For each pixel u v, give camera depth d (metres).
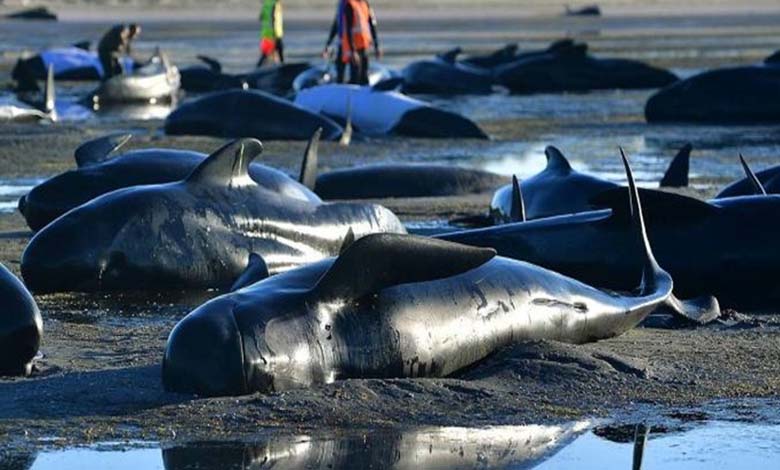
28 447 22.84
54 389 25.67
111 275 35.34
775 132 80.62
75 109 93.75
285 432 23.58
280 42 112.56
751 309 34.47
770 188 43.81
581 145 73.31
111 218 35.66
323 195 54.16
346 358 25.44
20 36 178.75
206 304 25.48
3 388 25.84
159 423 23.91
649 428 24.34
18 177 58.28
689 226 34.97
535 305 28.14
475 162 65.94
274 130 73.81
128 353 28.72
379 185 54.41
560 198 43.56
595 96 109.12
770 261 34.72
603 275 34.72
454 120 76.50
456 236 35.47
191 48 157.75
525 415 24.84
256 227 36.53
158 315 33.00
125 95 98.06
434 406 24.94
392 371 25.83
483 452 22.97
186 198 36.28
